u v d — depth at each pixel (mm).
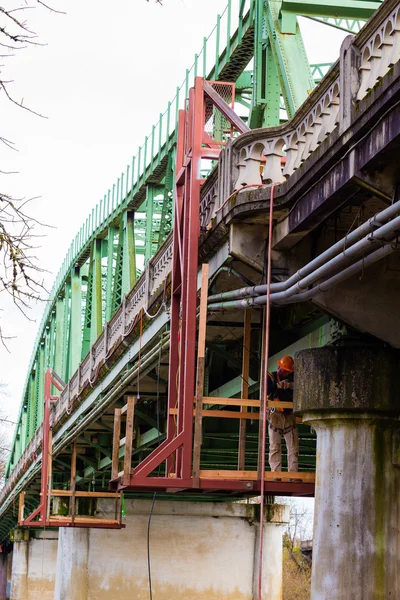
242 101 28844
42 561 55812
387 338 12469
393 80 9141
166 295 18141
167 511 32062
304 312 14766
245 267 14016
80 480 39406
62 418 34062
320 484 12445
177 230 16297
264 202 12461
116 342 24359
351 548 12047
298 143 12422
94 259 41938
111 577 31406
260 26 23312
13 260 7566
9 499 58594
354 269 10852
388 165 10016
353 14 21359
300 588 70125
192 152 15273
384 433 12250
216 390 19656
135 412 24875
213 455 24688
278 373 14586
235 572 32031
